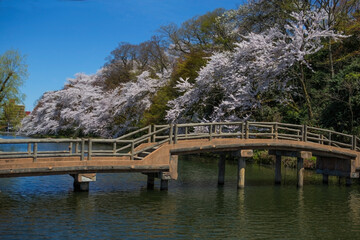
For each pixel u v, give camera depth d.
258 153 25.86
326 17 20.83
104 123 41.97
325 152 16.30
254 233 9.51
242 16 27.97
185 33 39.22
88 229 9.19
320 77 25.28
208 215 11.02
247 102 22.66
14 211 10.59
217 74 24.62
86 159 12.99
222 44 32.09
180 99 27.05
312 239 9.23
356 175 16.61
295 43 20.34
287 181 17.81
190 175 19.25
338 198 14.02
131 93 36.12
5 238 8.36
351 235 9.59
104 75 56.59
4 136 55.56
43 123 56.22
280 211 11.82
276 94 24.50
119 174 18.52
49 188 14.08
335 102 21.75
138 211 11.09
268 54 21.06
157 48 46.12
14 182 15.38
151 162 12.88
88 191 13.16
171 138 13.38
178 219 10.45
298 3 23.83
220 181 16.23
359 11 27.02
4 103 27.33
